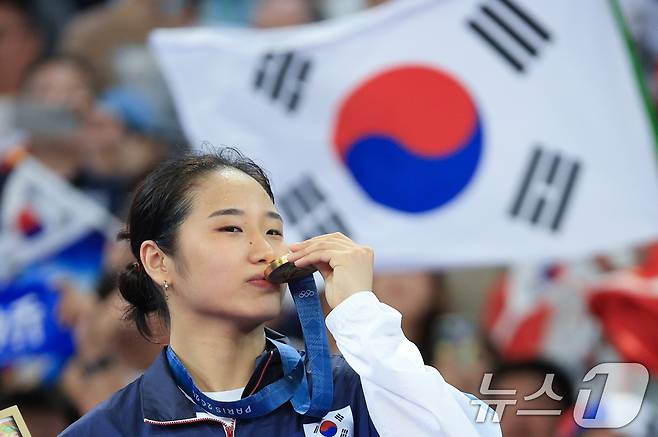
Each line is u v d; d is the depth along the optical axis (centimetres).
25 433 648
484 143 1173
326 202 1192
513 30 1170
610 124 1155
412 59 1190
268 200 678
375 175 1191
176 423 654
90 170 1580
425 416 644
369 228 1186
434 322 1412
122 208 1461
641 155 1149
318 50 1200
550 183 1159
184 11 1803
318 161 1196
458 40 1183
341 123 1195
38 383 1352
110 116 1603
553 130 1162
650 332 1289
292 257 660
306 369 679
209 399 653
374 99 1191
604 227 1151
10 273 1470
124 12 1780
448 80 1181
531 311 1477
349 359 659
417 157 1184
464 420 645
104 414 664
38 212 1491
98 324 1259
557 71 1163
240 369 674
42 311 1372
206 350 670
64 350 1371
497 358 1412
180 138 1639
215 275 654
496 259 1166
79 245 1491
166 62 1218
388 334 657
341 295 662
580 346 1447
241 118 1208
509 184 1167
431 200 1181
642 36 1803
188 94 1215
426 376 648
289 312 1346
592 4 1159
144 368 1264
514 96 1171
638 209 1147
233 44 1215
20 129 1557
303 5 1794
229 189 669
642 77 1152
